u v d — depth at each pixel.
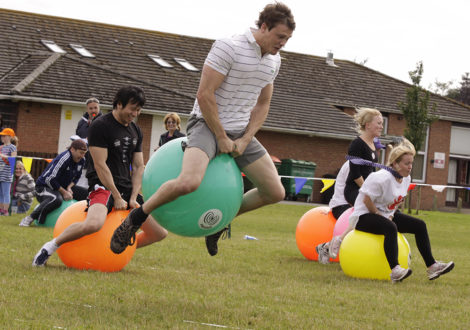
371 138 8.20
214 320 4.51
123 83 25.08
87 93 23.64
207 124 4.92
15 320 4.10
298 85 31.45
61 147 23.59
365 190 6.97
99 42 29.22
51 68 24.41
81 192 10.50
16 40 27.11
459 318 5.21
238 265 7.46
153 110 24.20
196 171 4.73
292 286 6.20
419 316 5.16
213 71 4.78
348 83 32.91
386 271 6.94
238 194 5.04
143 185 5.11
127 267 6.66
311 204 25.36
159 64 28.88
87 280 5.61
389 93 32.91
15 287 5.11
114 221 6.22
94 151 6.04
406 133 26.47
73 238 6.07
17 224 10.41
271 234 12.13
